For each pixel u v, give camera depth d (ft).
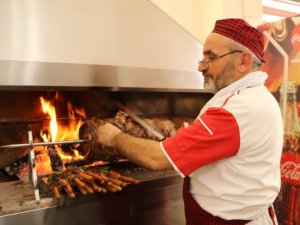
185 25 6.55
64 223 4.12
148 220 4.97
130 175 5.21
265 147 3.24
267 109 3.26
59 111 5.75
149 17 4.89
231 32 3.40
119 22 4.59
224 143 3.14
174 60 5.12
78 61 4.20
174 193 5.23
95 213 4.39
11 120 5.33
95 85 4.32
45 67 3.94
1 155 5.27
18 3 3.86
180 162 3.16
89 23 4.33
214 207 3.45
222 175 3.34
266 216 3.56
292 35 5.15
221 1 6.46
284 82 5.30
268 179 3.36
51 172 4.85
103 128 4.13
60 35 4.11
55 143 4.39
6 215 3.70
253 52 3.40
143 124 5.69
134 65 4.69
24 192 4.41
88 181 4.10
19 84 3.78
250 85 3.42
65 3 4.17
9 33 3.78
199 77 5.39
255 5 6.95
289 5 8.53
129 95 6.36
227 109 3.19
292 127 5.20
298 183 5.12
